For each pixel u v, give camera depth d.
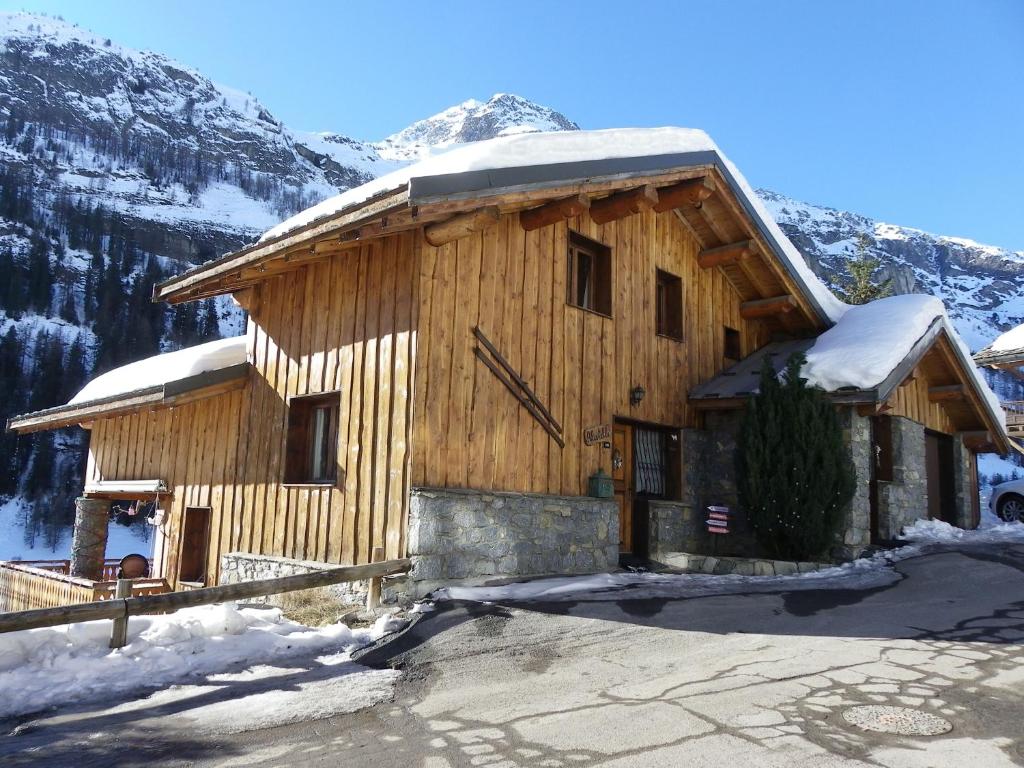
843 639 5.62
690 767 3.28
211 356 10.67
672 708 4.11
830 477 9.55
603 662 5.16
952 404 13.53
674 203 10.50
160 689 4.65
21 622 4.69
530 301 8.89
